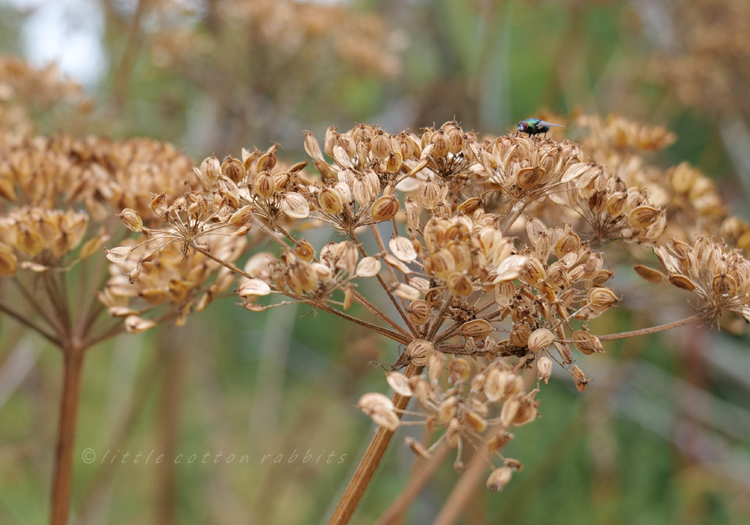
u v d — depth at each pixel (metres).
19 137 0.79
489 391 0.64
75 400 0.74
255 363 2.00
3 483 1.33
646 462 1.69
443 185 0.67
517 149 0.67
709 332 1.46
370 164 0.68
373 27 1.43
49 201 0.74
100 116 1.07
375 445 0.66
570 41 1.53
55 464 0.73
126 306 0.72
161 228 0.74
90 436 1.63
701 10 1.49
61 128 1.00
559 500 1.58
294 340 1.98
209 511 1.44
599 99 1.80
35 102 1.01
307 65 1.38
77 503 1.46
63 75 1.01
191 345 1.28
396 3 1.71
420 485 0.78
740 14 1.42
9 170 0.73
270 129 1.39
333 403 1.47
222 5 1.28
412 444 0.63
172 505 1.21
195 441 1.68
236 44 1.33
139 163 0.75
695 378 1.35
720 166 1.77
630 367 1.30
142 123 1.29
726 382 1.75
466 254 0.64
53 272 0.73
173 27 1.30
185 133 1.40
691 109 1.76
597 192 0.69
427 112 1.38
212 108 1.39
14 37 1.33
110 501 1.40
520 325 0.65
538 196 0.68
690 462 1.38
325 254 0.65
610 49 2.16
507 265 0.65
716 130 1.51
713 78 1.39
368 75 1.41
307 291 0.65
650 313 0.99
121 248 0.67
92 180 0.74
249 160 0.68
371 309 0.66
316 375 1.83
